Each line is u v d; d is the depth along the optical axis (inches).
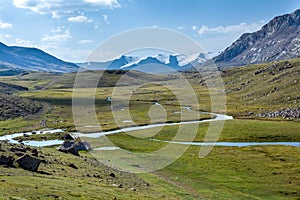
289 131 5132.9
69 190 1619.1
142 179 2458.2
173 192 2231.8
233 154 3725.4
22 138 4906.5
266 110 7751.0
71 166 2372.0
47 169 2114.9
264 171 3011.8
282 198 2316.7
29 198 1346.0
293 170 3043.8
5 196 1286.9
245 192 2422.5
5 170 1800.0
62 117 7121.1
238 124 5595.5
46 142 4589.1
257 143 4473.4
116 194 1747.0
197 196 2226.9
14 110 7426.2
